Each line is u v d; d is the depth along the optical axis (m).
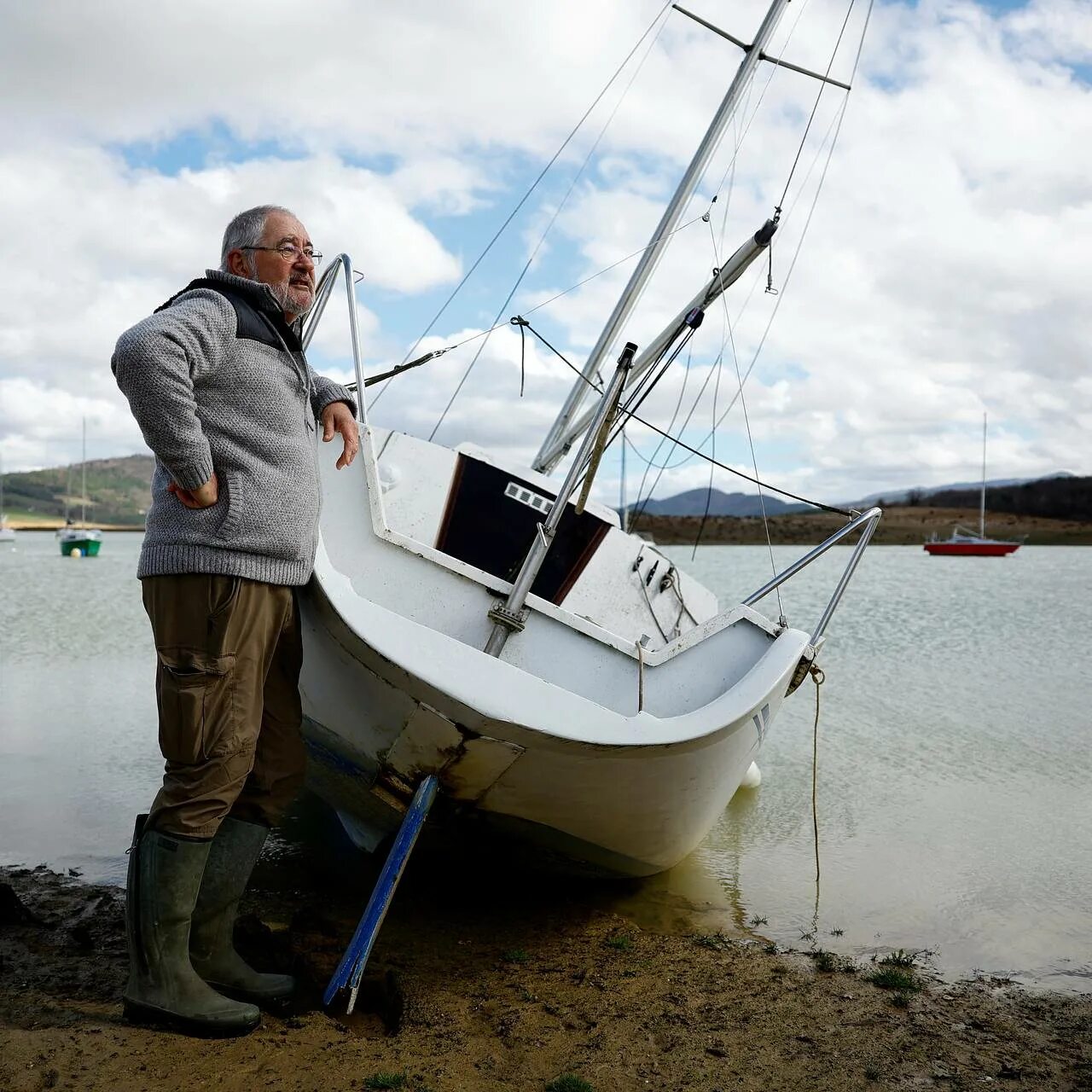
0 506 89.19
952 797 6.52
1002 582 38.44
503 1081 2.71
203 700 2.77
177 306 2.66
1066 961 3.99
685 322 5.00
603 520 5.89
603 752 3.37
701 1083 2.76
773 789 6.73
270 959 3.47
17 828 5.26
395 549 4.66
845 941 4.16
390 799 3.64
